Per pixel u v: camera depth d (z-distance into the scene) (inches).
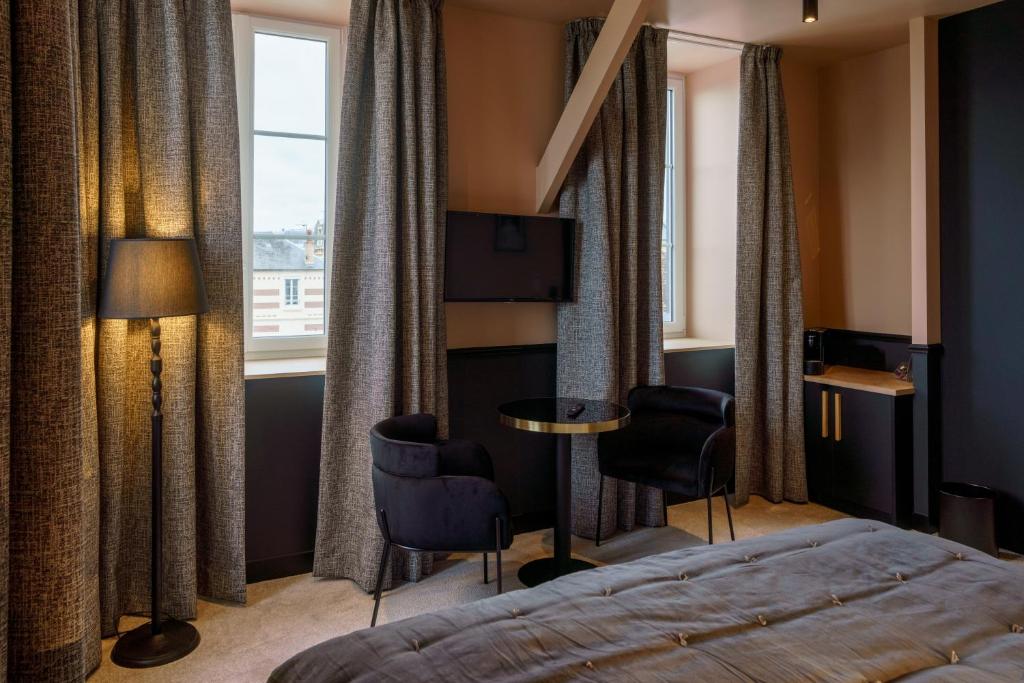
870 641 54.0
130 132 106.3
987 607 60.0
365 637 55.6
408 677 49.2
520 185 145.7
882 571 67.7
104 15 100.7
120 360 102.3
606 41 121.9
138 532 109.7
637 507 154.1
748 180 161.2
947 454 146.6
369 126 123.2
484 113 141.1
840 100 174.2
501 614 58.9
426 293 125.7
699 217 179.6
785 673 49.4
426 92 124.2
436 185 129.6
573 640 54.2
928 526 146.5
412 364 124.3
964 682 47.9
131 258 92.1
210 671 94.6
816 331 167.9
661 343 151.3
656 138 150.1
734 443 130.3
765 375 167.8
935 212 146.3
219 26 109.4
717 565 69.4
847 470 158.2
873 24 148.0
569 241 145.4
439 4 127.7
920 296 146.9
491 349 142.9
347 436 124.5
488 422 143.6
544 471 149.8
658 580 66.0
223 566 113.9
